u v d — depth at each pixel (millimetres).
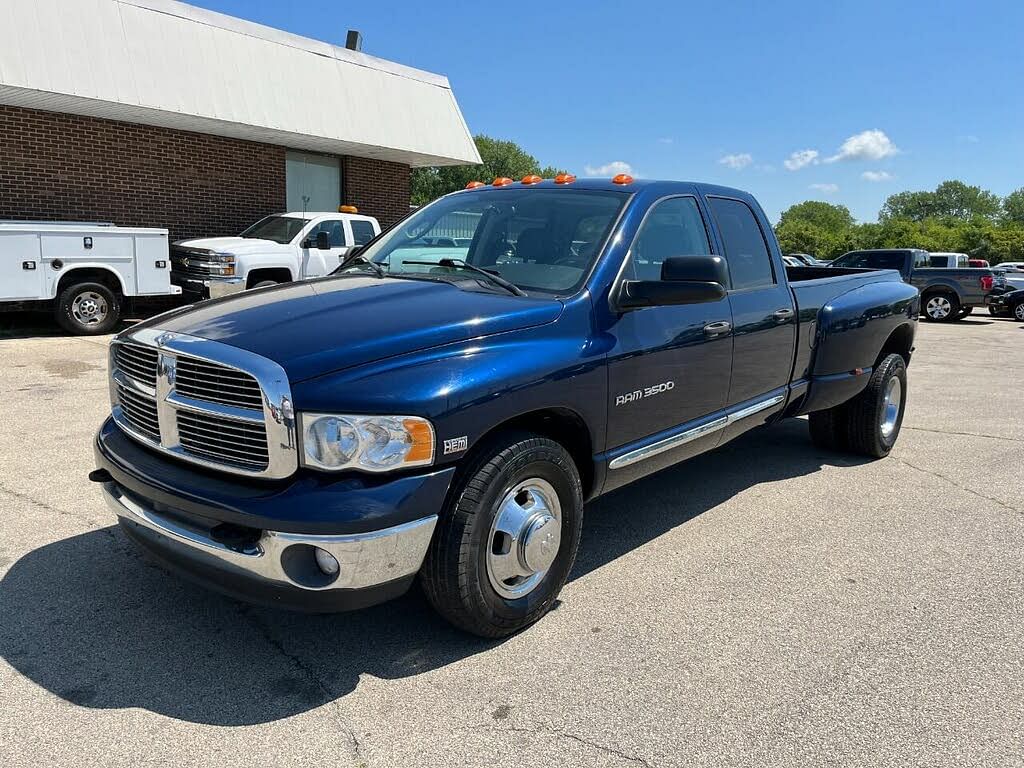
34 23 11359
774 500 5113
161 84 12734
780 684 2967
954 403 8609
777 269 4949
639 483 5434
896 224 71000
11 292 10516
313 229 13211
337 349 2793
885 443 6129
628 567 4016
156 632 3229
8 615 3326
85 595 3516
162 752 2502
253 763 2465
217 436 2859
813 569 4031
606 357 3453
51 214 13086
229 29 13945
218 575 2793
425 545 2844
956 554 4262
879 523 4723
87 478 5035
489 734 2635
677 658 3137
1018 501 5176
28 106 12469
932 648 3258
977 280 21141
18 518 4367
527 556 3150
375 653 3125
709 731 2676
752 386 4602
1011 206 119812
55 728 2604
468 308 3176
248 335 2904
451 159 17906
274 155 15961
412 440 2734
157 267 11781
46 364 9039
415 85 17219
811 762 2531
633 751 2564
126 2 12547
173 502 2834
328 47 15562
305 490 2662
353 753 2525
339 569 2672
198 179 14836
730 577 3916
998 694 2936
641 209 3922
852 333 5395
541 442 3143
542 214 3994
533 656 3131
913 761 2545
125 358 3311
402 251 4262
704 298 3393
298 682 2912
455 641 3227
